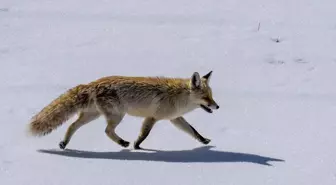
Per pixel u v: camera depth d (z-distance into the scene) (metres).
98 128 12.94
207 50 18.33
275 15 21.06
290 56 18.06
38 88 15.23
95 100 11.74
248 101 14.95
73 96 11.77
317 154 11.66
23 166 10.44
